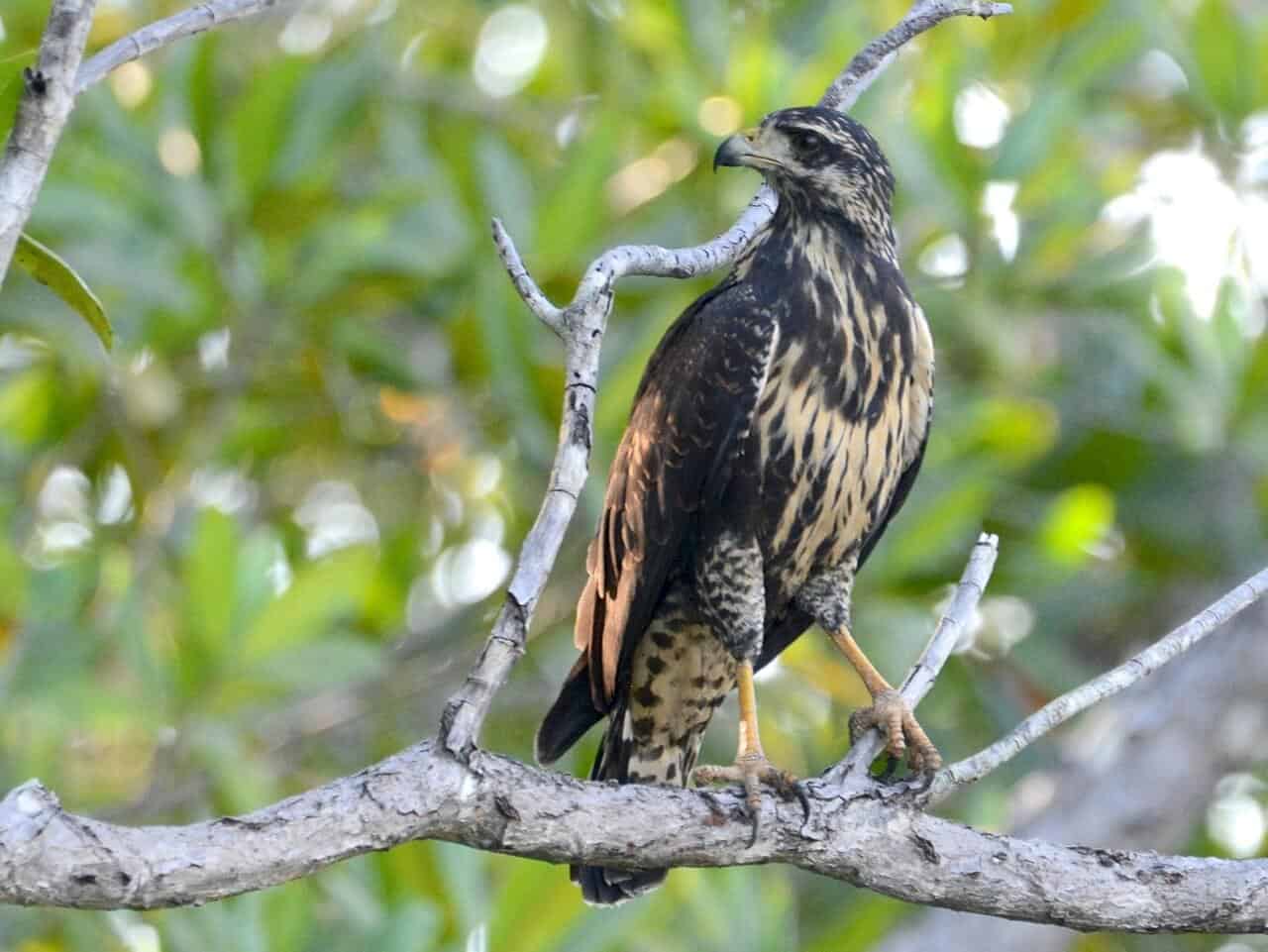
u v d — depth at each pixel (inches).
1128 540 553.9
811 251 356.8
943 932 504.7
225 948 387.5
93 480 522.3
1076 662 560.7
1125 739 524.4
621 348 472.7
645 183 526.6
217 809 443.5
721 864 268.1
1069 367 555.2
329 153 511.5
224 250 481.1
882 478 362.3
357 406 522.9
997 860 271.7
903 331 356.5
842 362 350.6
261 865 223.9
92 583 466.0
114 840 215.8
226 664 444.8
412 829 236.2
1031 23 534.9
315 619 449.4
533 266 471.5
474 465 534.0
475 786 242.7
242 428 514.3
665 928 434.0
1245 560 546.0
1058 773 534.0
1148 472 551.5
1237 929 269.0
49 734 453.4
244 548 453.7
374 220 475.5
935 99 504.4
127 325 476.1
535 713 497.4
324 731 494.9
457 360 503.2
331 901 425.4
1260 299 553.0
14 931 439.2
